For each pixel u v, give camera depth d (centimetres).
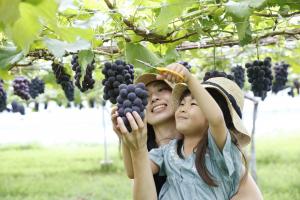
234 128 294
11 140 2833
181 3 269
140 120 239
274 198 887
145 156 254
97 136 3011
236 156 275
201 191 271
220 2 313
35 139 2862
